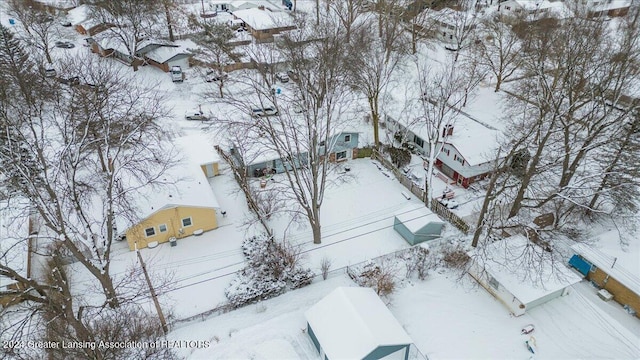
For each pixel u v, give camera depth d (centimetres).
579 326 2445
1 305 2480
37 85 3559
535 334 2398
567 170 3094
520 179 3291
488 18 6234
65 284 2145
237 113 4341
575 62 2906
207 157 3519
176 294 2586
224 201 3356
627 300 2534
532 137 3212
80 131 2912
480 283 2698
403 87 4722
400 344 2106
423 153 4025
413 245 2989
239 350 2253
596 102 3125
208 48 4909
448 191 3484
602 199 3266
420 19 6000
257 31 5903
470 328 2422
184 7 6950
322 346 2120
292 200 3347
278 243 2931
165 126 4156
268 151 3528
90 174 3272
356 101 4284
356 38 4959
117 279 2650
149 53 5416
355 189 3550
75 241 2805
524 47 4912
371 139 4169
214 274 2725
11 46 4122
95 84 3206
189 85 5078
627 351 2314
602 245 2795
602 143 2650
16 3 6241
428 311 2514
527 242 2627
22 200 2850
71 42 5984
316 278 2708
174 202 2855
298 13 6775
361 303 2297
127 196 2825
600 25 4341
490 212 2970
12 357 2081
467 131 3788
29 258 2656
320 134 2786
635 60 3362
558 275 2569
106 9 5522
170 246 2930
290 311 2481
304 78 3406
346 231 3120
